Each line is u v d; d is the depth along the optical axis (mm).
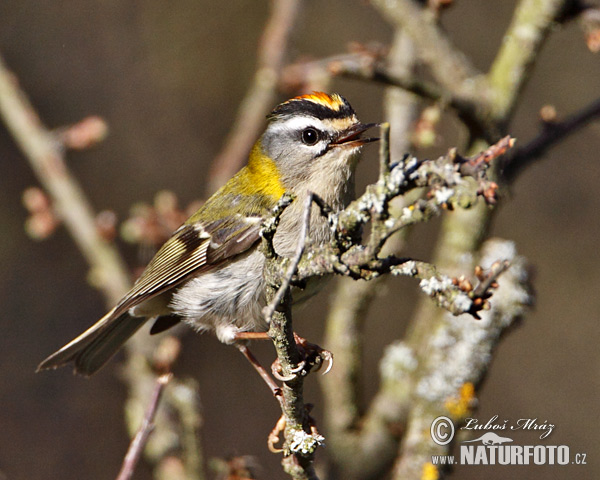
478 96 7852
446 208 4039
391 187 4148
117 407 12922
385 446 8250
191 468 7660
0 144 13773
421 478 6855
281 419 6754
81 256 13758
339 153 7566
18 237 13602
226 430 13156
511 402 13742
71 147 10219
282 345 4984
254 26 15008
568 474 12766
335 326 8688
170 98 14711
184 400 7758
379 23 15469
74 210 9938
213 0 15008
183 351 13359
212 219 7824
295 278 4562
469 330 7293
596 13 7801
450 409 7035
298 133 7660
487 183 3934
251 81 14859
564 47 14898
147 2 14883
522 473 12664
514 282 7457
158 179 14352
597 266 14461
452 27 15203
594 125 13891
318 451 10562
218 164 10680
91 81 14477
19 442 12391
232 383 13531
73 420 12711
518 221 14773
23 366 12969
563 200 14789
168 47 14812
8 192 13719
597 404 13562
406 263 4211
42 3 14477
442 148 14398
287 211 7434
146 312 8312
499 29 15203
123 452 12648
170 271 7801
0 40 14125
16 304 13289
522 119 14766
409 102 9102
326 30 15320
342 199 7652
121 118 14453
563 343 14164
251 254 7555
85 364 8523
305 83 9555
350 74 7523
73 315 13445
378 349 14352
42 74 14250
